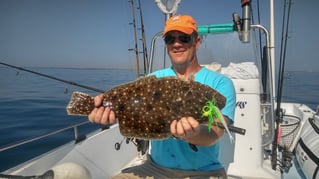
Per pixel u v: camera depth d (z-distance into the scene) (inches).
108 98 38.0
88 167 65.7
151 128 36.5
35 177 43.2
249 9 61.8
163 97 36.0
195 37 47.2
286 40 78.2
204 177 45.2
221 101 36.4
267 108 70.7
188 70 47.9
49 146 145.0
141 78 38.0
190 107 35.2
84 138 68.2
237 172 64.0
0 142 156.8
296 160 83.4
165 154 47.3
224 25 66.2
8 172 48.8
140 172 48.8
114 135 77.3
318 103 322.7
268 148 79.3
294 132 87.7
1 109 263.7
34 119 220.7
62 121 214.1
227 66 71.5
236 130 34.4
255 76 64.5
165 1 65.6
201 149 45.1
